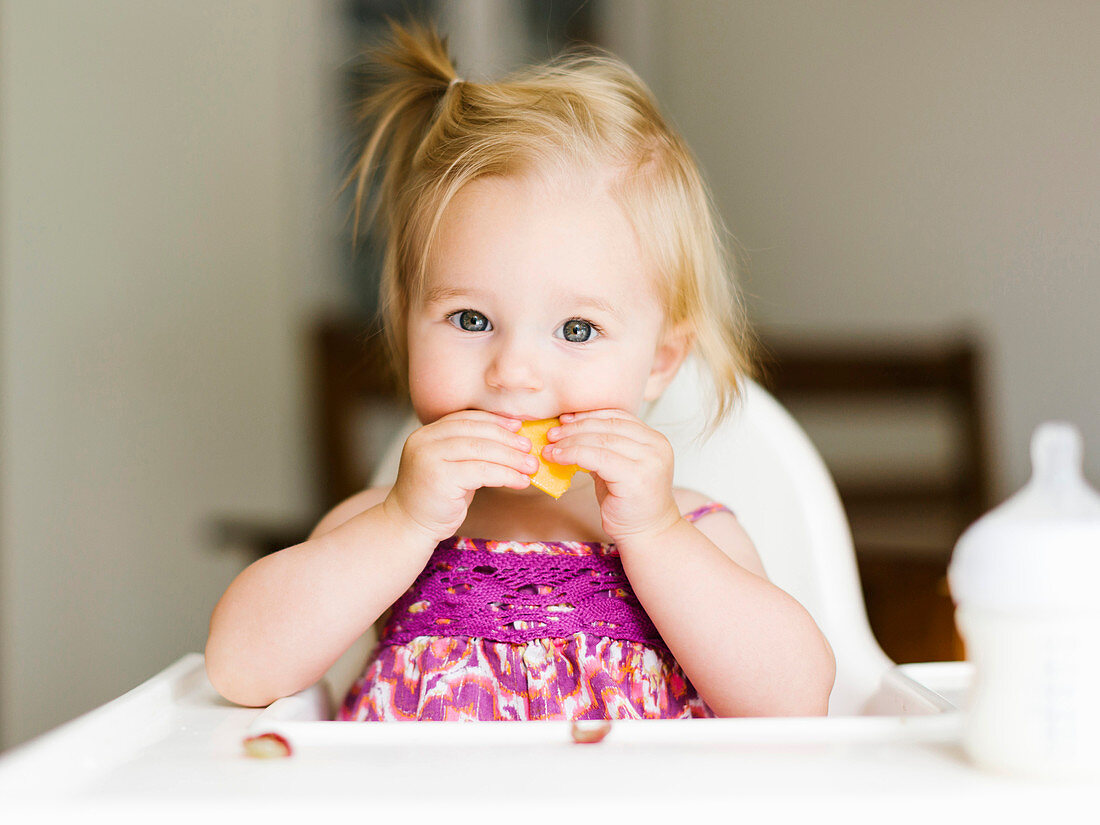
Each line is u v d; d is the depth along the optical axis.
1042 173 3.09
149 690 0.63
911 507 2.90
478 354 0.78
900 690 0.69
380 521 0.74
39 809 0.38
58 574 2.67
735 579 0.75
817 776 0.42
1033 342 3.09
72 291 2.74
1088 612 0.40
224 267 3.07
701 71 3.83
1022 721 0.40
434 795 0.39
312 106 3.22
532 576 0.81
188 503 2.97
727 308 1.00
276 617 0.72
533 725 0.49
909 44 3.38
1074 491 0.42
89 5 2.78
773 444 0.97
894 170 3.40
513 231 0.77
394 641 0.82
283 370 3.14
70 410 2.71
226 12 3.08
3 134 2.61
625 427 0.74
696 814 0.38
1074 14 3.03
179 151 2.98
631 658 0.80
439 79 0.96
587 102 0.88
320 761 0.46
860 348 3.13
